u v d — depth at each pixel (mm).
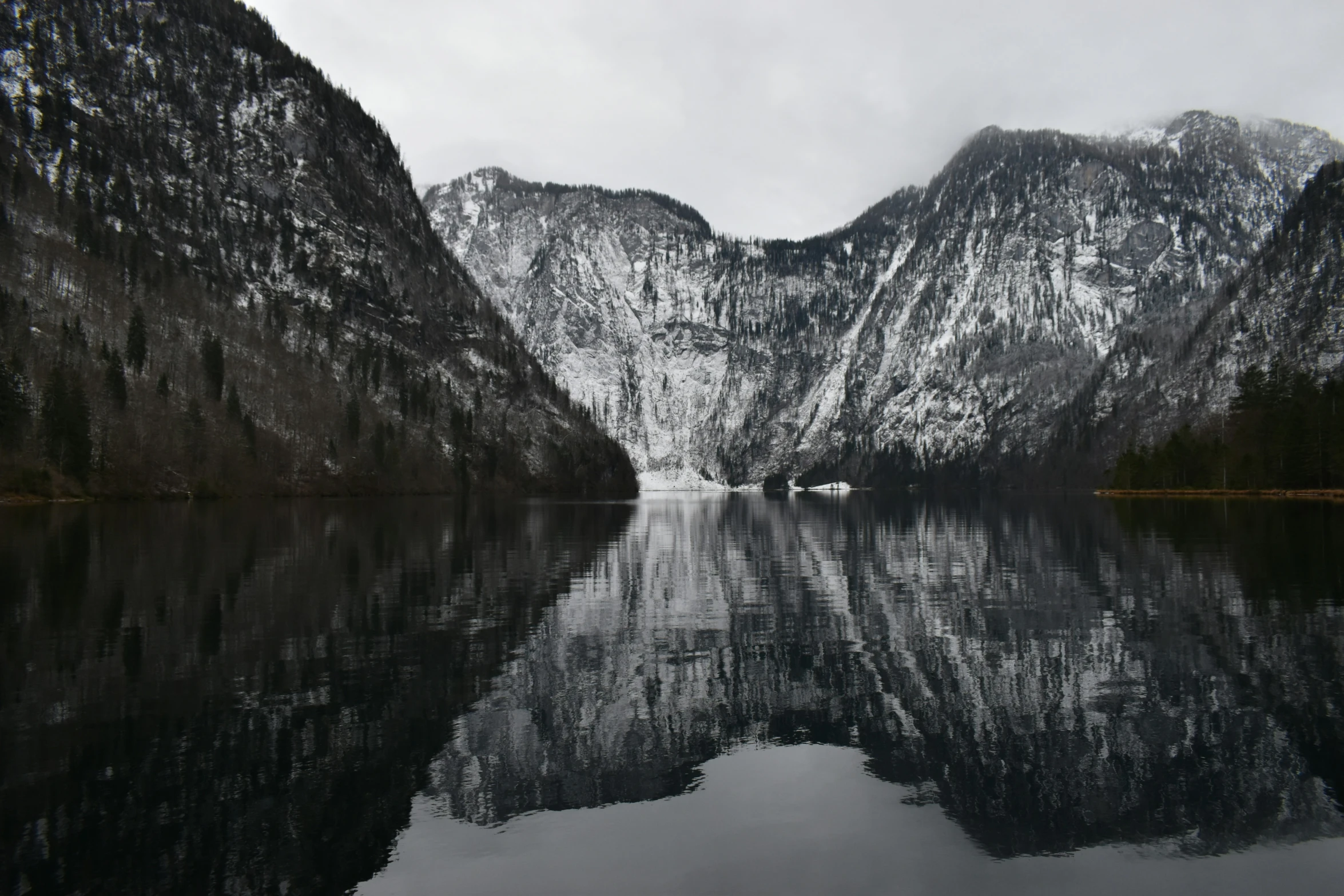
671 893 8828
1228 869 9336
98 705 15391
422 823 10672
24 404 96875
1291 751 12992
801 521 83000
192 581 31469
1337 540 47000
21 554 40375
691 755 13188
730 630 22906
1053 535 56844
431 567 37094
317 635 21859
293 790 11648
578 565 38875
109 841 9992
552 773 12406
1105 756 12906
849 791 11703
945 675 17781
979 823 10625
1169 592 28656
